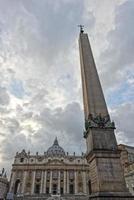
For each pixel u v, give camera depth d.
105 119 22.53
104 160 19.50
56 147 143.62
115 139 21.05
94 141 20.70
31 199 86.56
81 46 31.27
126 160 64.50
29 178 104.62
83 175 107.69
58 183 104.12
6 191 101.38
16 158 112.56
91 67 27.94
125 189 18.09
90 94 25.05
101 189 17.86
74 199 87.75
